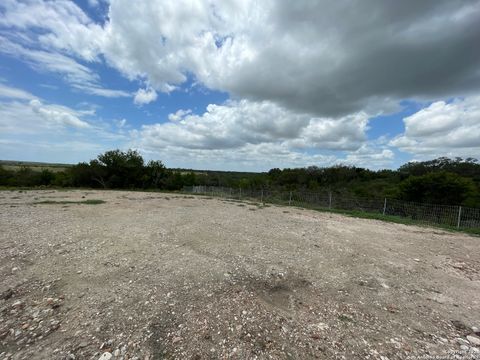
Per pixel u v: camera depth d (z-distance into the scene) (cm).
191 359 222
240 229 723
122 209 1055
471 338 261
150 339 246
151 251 495
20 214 850
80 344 239
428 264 493
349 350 237
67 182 2959
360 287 375
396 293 361
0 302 309
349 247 583
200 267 418
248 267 427
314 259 486
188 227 719
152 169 3269
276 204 1584
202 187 2833
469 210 973
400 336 261
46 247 499
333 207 1458
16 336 250
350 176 3481
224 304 309
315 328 270
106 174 2953
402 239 705
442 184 1597
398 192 1841
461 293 370
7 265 411
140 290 338
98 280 367
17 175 3331
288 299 333
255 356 226
